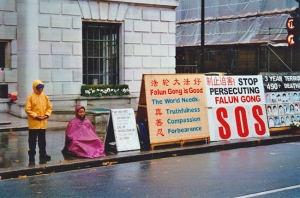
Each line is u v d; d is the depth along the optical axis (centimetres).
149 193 839
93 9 2033
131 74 2153
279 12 3284
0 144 1321
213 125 1409
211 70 4094
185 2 3950
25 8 1778
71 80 1994
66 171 1062
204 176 980
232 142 1382
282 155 1243
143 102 1323
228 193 834
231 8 3606
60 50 1959
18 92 1802
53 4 1930
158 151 1235
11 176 993
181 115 1345
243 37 3519
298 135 1536
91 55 2091
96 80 2112
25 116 1769
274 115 1540
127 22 2131
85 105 2006
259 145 1429
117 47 2152
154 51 2216
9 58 1881
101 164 1122
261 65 3631
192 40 3897
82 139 1172
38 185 914
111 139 1270
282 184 905
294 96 1598
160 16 2225
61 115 1800
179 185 899
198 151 1299
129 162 1169
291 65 3388
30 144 1127
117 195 828
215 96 1429
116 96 2084
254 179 948
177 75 1366
